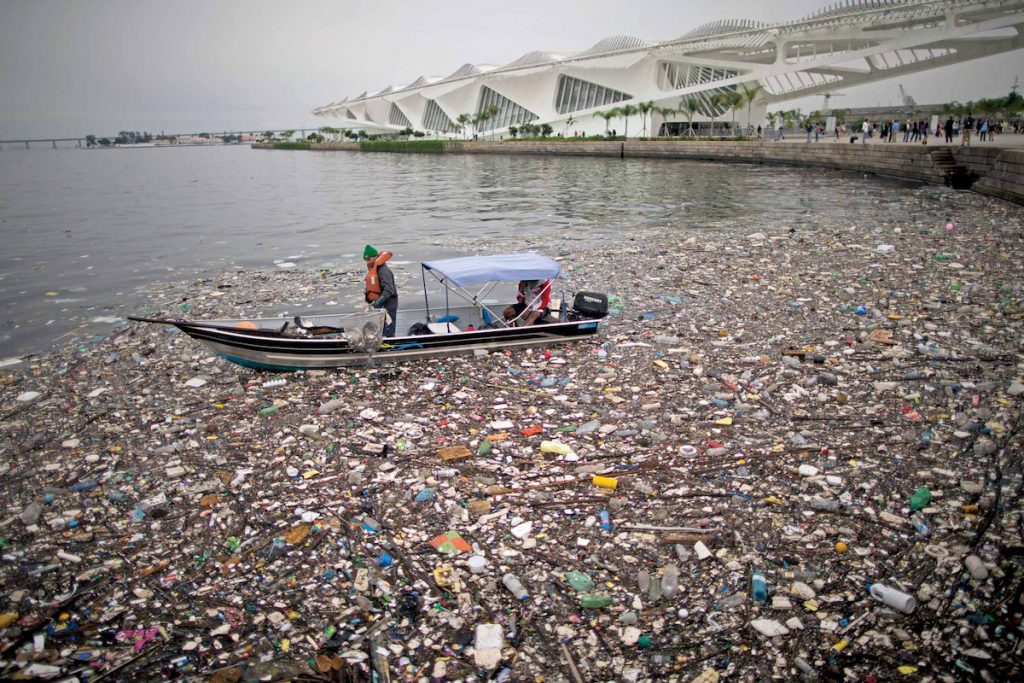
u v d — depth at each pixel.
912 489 7.14
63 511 7.19
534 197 41.41
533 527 6.74
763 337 12.34
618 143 81.19
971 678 4.80
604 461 8.02
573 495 7.29
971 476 7.36
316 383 10.69
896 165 43.44
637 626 5.45
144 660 5.15
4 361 12.29
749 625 5.39
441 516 6.97
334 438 8.78
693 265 18.53
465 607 5.70
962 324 12.54
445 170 74.75
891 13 67.69
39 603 5.82
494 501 7.22
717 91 92.56
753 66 81.62
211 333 10.85
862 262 18.08
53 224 32.53
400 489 7.48
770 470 7.63
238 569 6.22
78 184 65.56
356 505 7.18
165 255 23.44
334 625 5.52
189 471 7.97
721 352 11.65
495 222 30.77
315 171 83.38
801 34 75.75
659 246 21.94
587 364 11.29
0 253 24.05
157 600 5.84
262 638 5.39
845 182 43.56
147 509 7.14
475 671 5.03
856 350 11.38
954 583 5.73
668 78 95.94
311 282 18.48
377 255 11.56
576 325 11.98
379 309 11.27
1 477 7.96
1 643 5.35
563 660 5.13
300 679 4.93
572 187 46.94
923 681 4.79
